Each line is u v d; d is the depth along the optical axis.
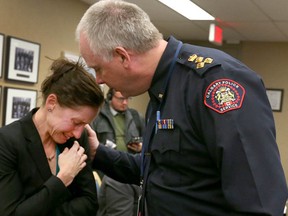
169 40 1.10
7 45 3.34
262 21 5.06
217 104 0.92
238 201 0.86
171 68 1.07
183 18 5.19
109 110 3.30
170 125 1.01
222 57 1.03
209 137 0.93
